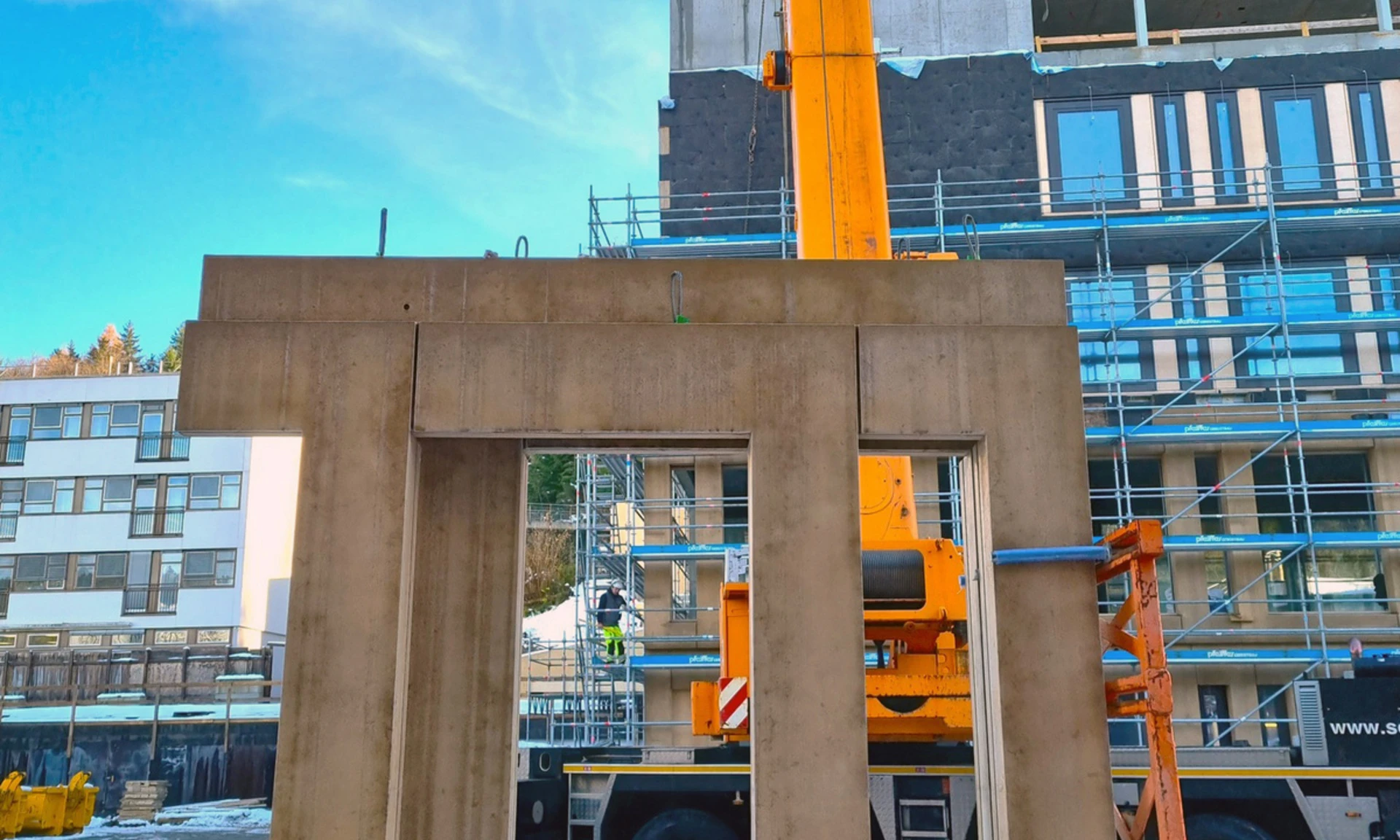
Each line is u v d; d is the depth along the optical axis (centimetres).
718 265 1023
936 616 1301
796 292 1019
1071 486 956
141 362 11469
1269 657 2120
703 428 955
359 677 912
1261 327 2217
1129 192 2438
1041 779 915
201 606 4709
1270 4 3031
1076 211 2455
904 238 1503
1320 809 1298
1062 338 976
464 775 1051
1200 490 2270
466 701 1059
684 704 2280
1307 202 2398
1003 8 2550
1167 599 2264
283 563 5025
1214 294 2384
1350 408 2220
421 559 1075
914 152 2502
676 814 1371
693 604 2370
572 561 5672
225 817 3100
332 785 896
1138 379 2341
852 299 1019
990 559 952
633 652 2562
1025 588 942
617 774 1384
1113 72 2502
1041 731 922
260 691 3841
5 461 4944
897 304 1018
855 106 1510
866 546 1332
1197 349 2344
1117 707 984
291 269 1024
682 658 2225
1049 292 1022
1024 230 2358
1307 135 2442
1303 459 2220
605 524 2486
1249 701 2198
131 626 4719
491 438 1002
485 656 1064
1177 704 2225
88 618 4756
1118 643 980
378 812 893
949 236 2378
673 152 2544
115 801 3456
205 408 958
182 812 3167
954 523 2008
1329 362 2323
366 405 958
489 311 1017
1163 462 2308
